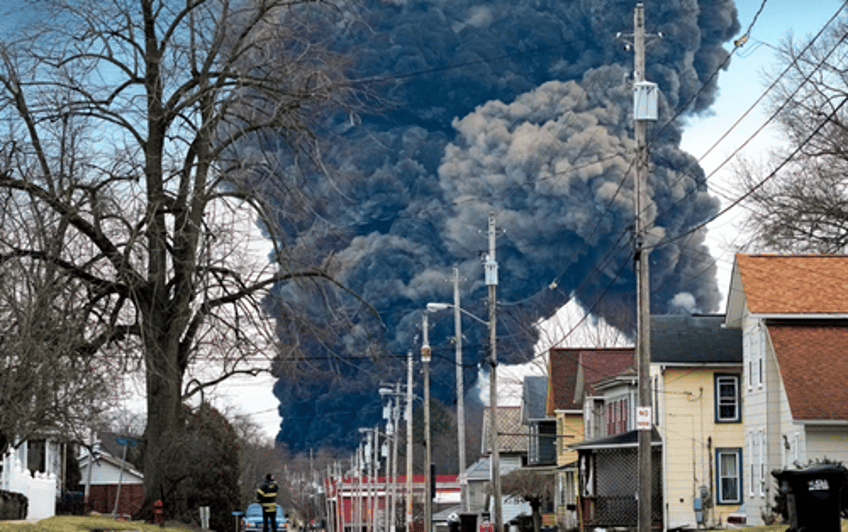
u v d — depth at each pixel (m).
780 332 58.59
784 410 58.12
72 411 41.00
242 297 55.81
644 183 43.91
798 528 28.09
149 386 55.19
